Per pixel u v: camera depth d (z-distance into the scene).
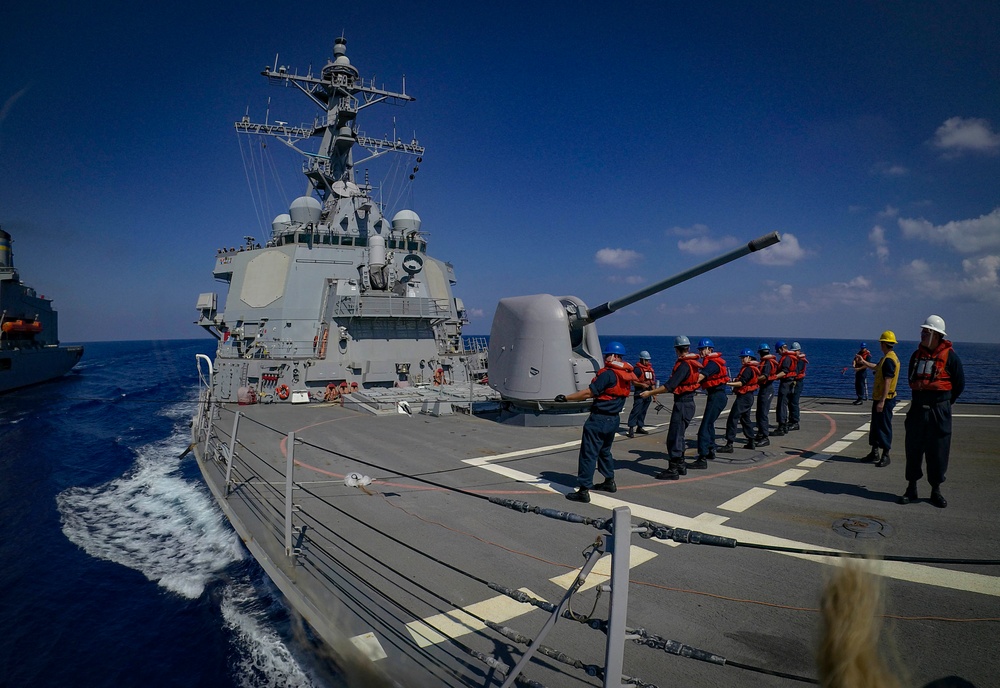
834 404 14.20
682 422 6.92
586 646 3.21
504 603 3.75
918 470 5.57
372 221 17.80
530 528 5.18
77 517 8.91
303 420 11.91
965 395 24.92
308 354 15.49
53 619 5.62
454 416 12.40
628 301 9.81
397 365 15.39
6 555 7.27
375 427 11.03
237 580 5.99
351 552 4.66
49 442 15.91
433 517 5.54
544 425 10.81
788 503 5.79
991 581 3.85
